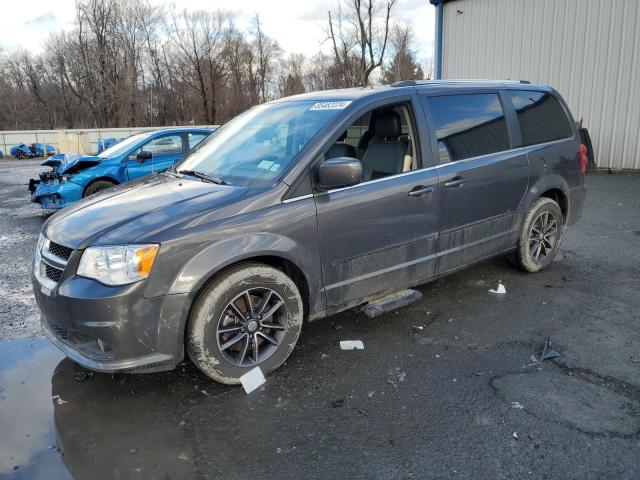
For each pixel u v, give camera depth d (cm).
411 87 402
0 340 404
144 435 282
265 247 313
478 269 531
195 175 381
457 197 411
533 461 251
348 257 357
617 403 296
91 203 351
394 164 389
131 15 4938
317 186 338
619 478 238
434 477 243
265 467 254
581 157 526
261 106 451
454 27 1441
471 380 326
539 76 1285
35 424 294
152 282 283
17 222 902
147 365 290
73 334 299
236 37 5312
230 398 314
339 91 416
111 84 4909
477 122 436
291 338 341
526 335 385
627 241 626
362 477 245
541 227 502
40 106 5175
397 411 296
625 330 388
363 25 4194
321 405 304
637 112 1150
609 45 1164
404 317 424
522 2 1284
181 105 5275
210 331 306
